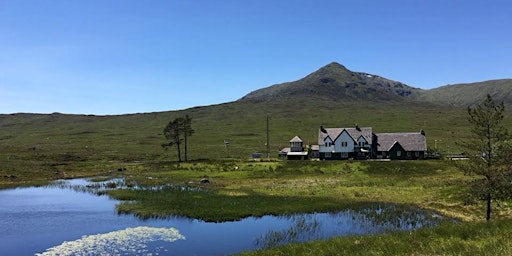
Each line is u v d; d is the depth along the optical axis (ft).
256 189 227.20
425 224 132.26
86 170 364.79
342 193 206.18
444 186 212.43
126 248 109.19
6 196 212.23
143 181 277.85
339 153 404.36
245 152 545.85
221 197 194.70
